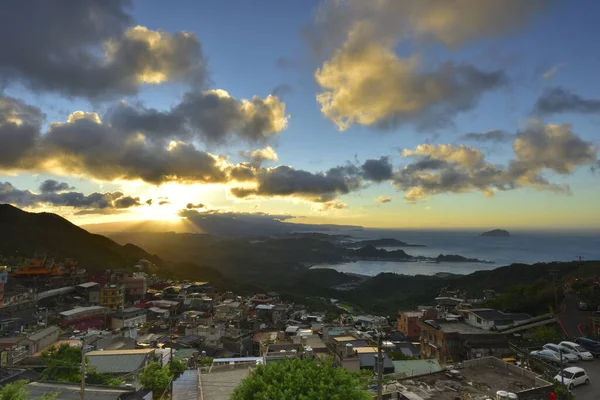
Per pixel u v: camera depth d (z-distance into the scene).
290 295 147.88
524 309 63.59
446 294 127.81
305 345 45.47
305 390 17.44
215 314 98.00
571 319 50.66
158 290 119.31
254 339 72.56
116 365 36.97
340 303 160.12
